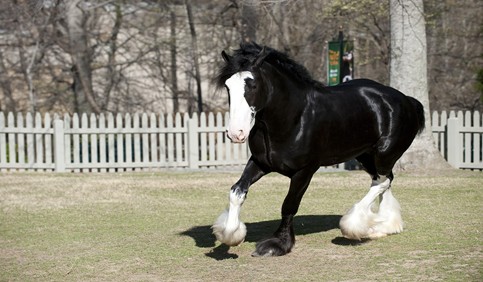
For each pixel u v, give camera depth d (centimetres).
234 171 1983
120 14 3011
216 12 3044
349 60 2077
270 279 766
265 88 795
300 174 861
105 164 2055
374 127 934
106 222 1152
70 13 2691
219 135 2103
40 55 2977
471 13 2856
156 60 3170
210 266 831
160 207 1305
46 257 904
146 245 961
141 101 3238
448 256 851
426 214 1159
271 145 836
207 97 3281
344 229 924
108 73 3169
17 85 3148
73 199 1420
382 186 972
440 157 1855
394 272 782
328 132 871
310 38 2877
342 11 2425
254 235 1020
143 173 1958
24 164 2061
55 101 3144
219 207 1298
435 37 2917
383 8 2384
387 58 2698
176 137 2092
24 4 2684
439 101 2934
